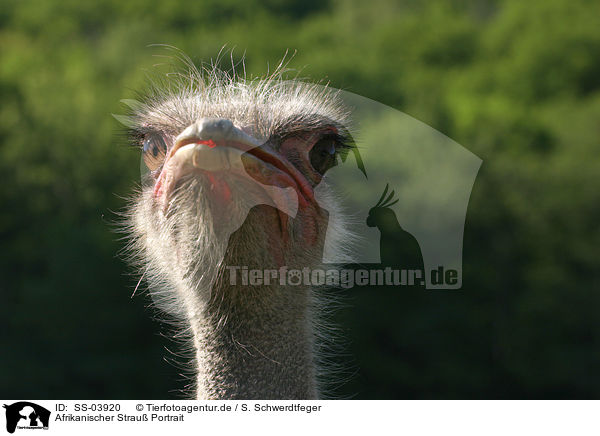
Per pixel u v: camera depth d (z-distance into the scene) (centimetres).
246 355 1356
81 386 12625
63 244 13050
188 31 19812
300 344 1386
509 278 12788
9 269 13738
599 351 12506
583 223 13125
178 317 1577
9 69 18275
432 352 11688
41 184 13700
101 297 12838
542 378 12375
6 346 12775
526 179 13188
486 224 12950
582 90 19975
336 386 1569
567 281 12850
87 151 13688
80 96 15288
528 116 16475
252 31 18338
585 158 14275
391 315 11444
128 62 18000
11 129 14562
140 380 12456
